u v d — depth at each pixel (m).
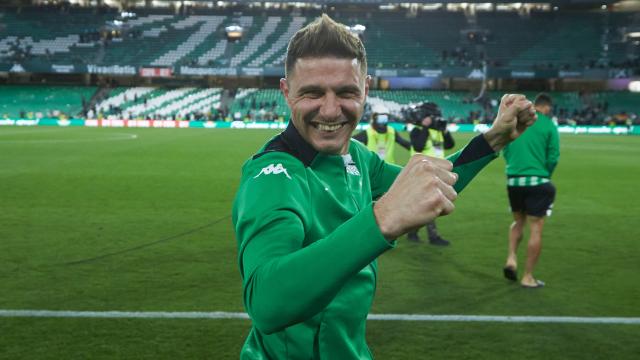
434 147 8.85
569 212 11.75
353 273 1.23
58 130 39.28
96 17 59.06
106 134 35.44
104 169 17.77
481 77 52.59
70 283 6.51
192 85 59.28
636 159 23.48
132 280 6.66
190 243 8.61
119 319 5.34
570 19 59.72
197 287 6.41
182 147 26.36
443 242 8.80
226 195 13.25
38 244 8.41
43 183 14.67
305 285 1.22
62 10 60.50
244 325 5.22
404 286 6.60
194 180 15.65
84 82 59.16
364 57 1.63
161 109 52.28
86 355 4.54
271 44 56.59
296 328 1.64
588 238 9.36
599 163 21.81
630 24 58.62
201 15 61.03
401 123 45.06
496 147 2.13
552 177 17.58
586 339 5.02
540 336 5.08
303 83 1.57
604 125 46.72
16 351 4.60
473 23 59.69
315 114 1.58
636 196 13.95
